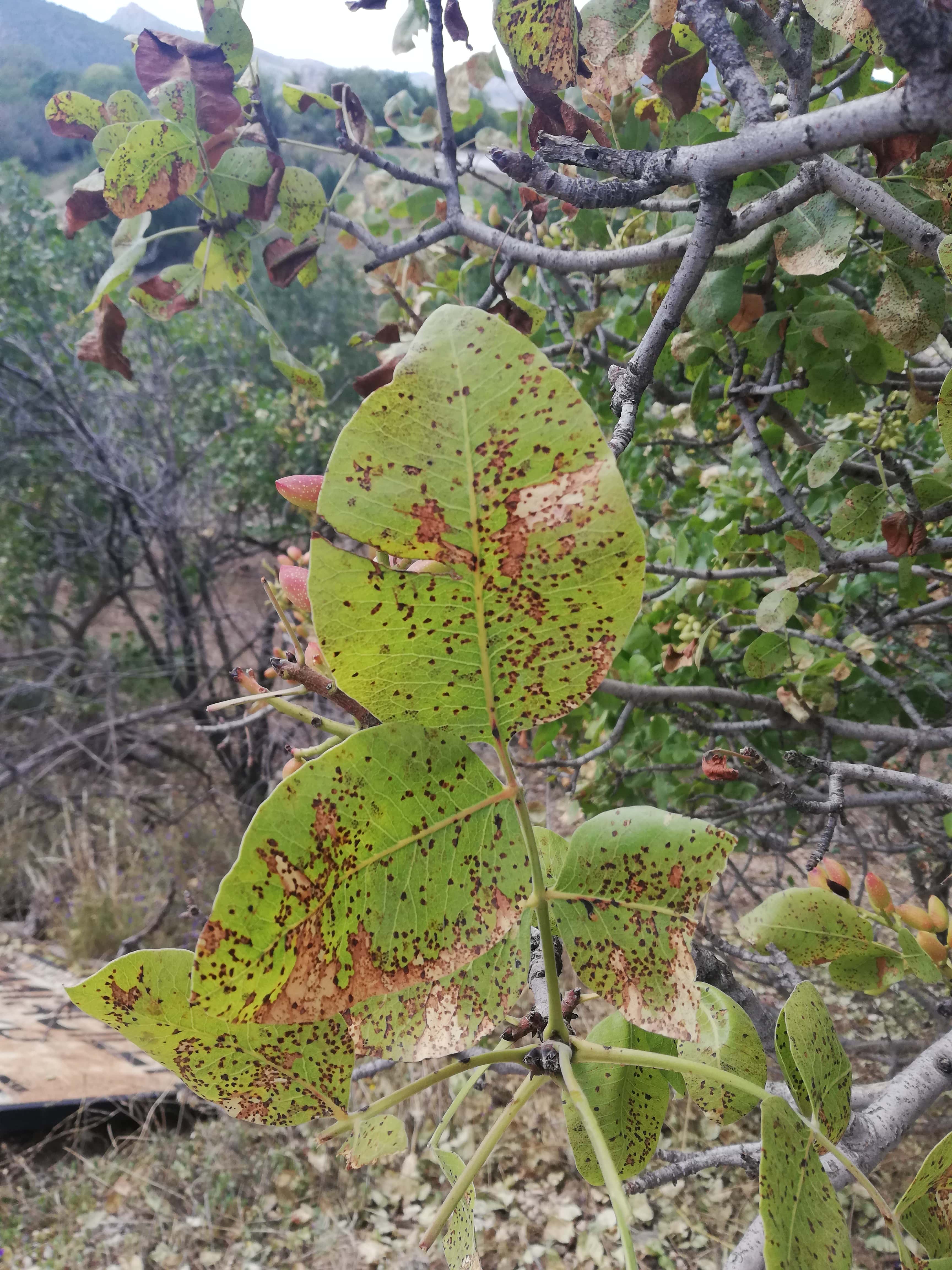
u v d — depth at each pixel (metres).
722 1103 0.37
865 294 1.15
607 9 0.53
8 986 2.98
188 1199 2.16
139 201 0.88
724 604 1.17
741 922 0.48
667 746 1.21
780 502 0.99
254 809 3.66
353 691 0.24
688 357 0.87
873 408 1.23
